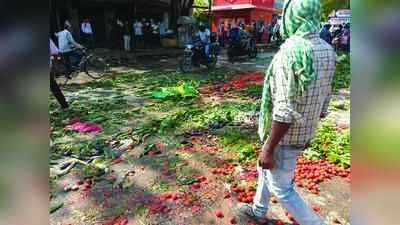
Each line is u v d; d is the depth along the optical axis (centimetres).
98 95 660
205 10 2662
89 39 1479
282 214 250
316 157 350
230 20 2345
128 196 285
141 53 1461
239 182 306
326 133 411
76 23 1568
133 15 1767
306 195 279
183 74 908
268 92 186
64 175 324
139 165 344
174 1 1814
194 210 262
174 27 1836
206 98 634
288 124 170
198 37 979
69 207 270
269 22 2397
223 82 788
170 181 309
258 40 2094
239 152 372
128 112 537
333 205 266
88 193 290
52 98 614
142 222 250
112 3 1695
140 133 432
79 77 844
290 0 171
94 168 337
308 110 172
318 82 167
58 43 763
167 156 366
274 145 177
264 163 184
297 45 163
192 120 493
